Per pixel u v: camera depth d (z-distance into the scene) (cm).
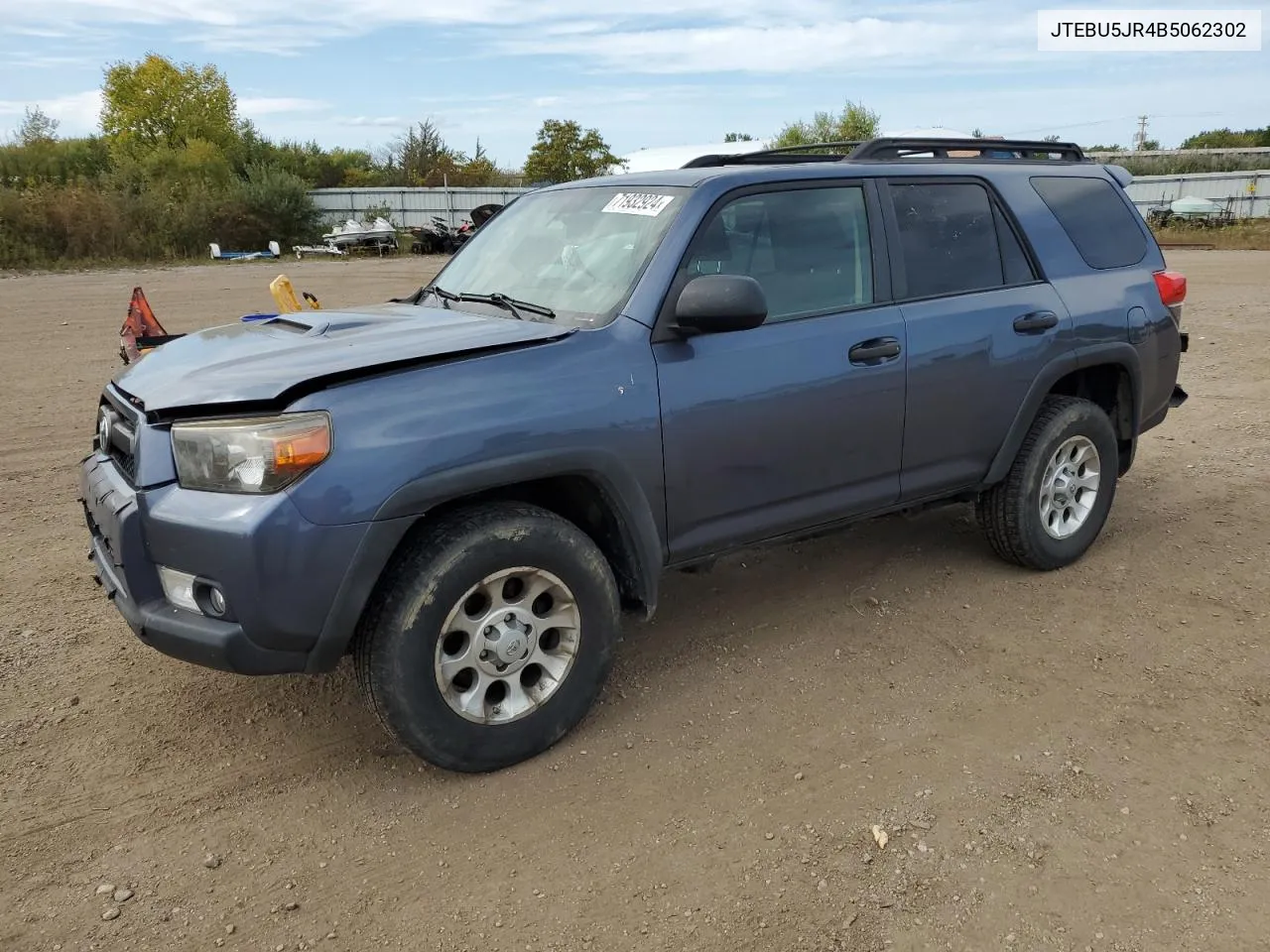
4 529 532
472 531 287
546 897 254
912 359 381
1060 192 460
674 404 321
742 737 327
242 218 3447
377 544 269
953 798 292
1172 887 254
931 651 386
